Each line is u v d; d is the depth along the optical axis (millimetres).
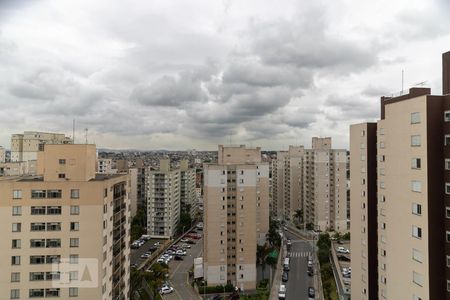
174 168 178500
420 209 32906
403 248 35344
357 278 59969
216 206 95125
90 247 49750
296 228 171250
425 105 32344
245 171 96688
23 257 48688
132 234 147000
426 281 32031
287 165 189500
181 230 164500
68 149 52000
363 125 57812
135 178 178375
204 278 97188
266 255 119188
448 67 36938
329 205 157750
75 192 49750
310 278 104938
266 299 88000
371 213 56531
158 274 98688
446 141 31969
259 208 129625
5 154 159125
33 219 48969
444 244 31969
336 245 133250
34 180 52000
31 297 48656
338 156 156250
